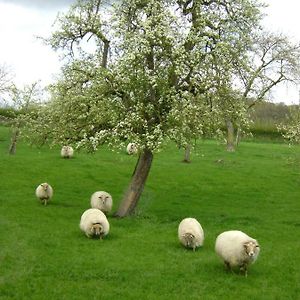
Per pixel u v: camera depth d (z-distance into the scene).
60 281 17.17
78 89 26.95
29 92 48.78
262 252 21.62
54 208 29.47
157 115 25.70
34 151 51.31
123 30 25.86
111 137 25.69
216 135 27.11
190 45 26.75
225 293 16.61
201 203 33.72
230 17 27.66
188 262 19.67
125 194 28.59
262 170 46.88
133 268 18.73
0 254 19.78
